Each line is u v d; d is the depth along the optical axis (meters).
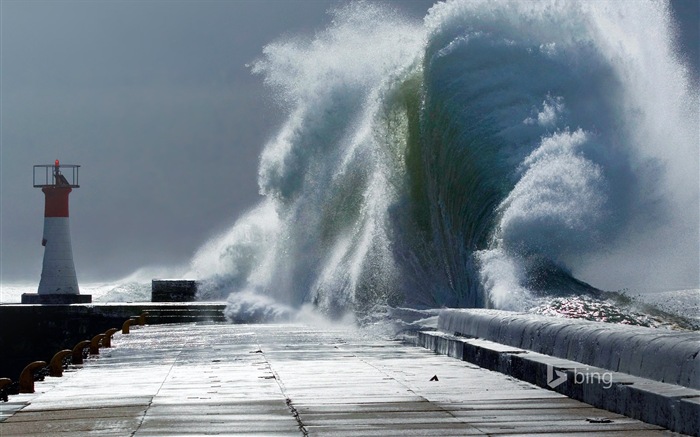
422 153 37.81
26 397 14.45
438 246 36.69
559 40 37.31
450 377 15.85
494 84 37.09
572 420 11.07
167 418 11.96
